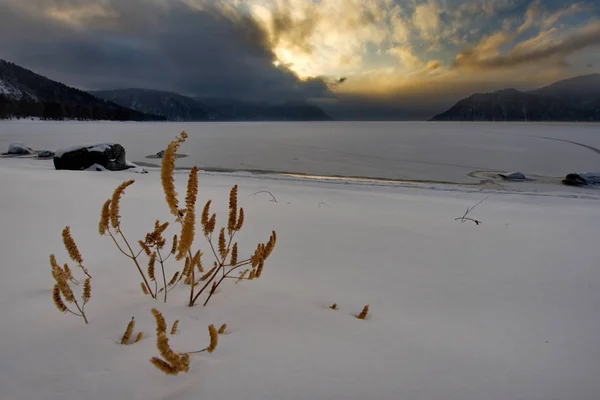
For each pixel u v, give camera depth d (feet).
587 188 45.21
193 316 6.31
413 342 6.17
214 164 65.57
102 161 45.34
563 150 102.99
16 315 6.24
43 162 54.80
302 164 67.82
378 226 16.63
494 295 9.05
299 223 16.30
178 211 5.92
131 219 15.05
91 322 5.96
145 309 6.48
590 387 5.18
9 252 10.09
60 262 9.41
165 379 4.55
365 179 51.37
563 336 6.91
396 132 248.93
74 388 4.36
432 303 8.34
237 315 6.49
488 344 6.39
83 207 16.90
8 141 104.27
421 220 18.93
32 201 17.62
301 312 6.86
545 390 5.06
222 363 4.96
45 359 4.91
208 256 10.57
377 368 5.22
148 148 93.97
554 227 18.61
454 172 60.08
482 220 20.17
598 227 18.93
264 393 4.44
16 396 4.21
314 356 5.35
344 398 4.48
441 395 4.75
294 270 10.02
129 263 9.41
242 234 13.79
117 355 5.00
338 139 154.51
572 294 9.27
